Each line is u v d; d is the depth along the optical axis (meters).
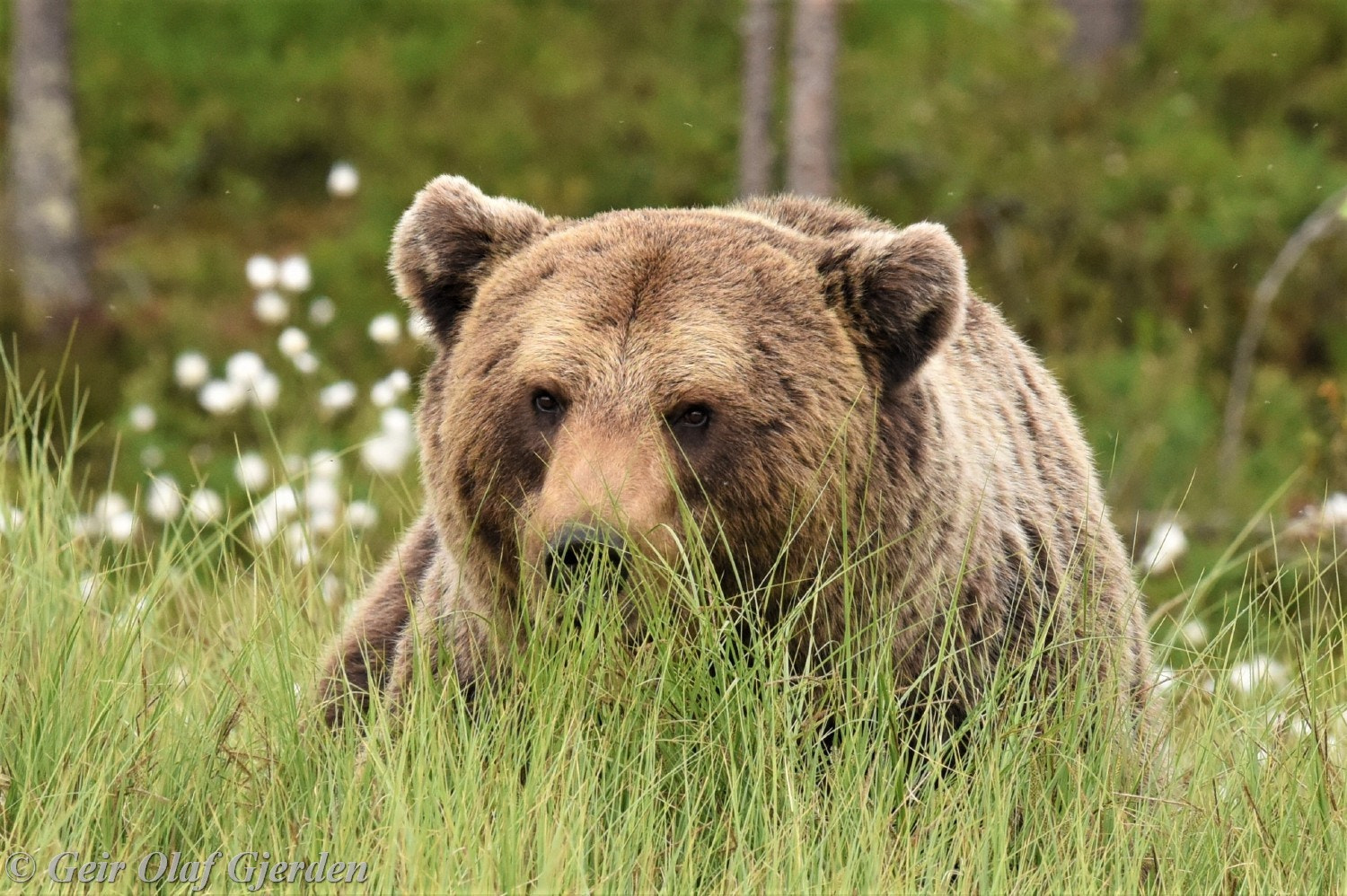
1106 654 8.35
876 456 7.73
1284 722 8.12
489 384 7.65
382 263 23.34
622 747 7.28
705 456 7.41
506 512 7.65
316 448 16.45
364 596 9.44
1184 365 20.92
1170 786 7.88
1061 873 7.01
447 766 7.46
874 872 6.72
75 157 23.41
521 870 6.71
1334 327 22.39
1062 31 22.69
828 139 20.00
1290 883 7.14
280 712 7.89
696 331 7.43
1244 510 18.22
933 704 7.77
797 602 7.70
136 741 7.47
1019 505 8.71
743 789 7.33
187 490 17.52
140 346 22.17
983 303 9.91
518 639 7.88
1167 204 23.81
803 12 19.89
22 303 22.45
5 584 8.66
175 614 10.49
